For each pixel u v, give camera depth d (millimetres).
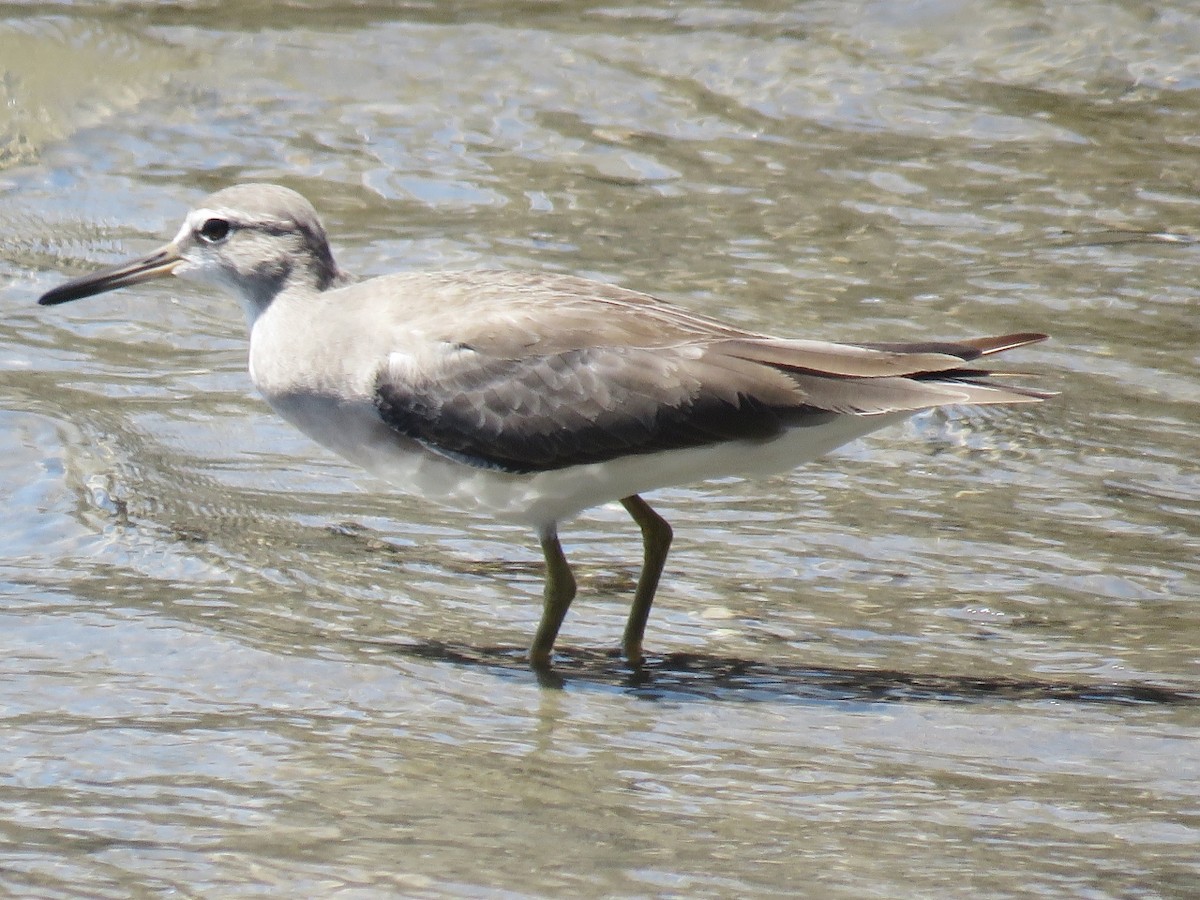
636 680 11344
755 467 11789
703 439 11492
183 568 12578
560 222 18812
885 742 10438
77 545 12805
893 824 9320
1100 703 10977
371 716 10570
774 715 10812
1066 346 16516
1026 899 8422
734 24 22547
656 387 11445
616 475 11672
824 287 17516
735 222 18906
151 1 22594
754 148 20375
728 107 21109
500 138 20453
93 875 8516
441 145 20281
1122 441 14961
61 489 13594
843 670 11523
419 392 11633
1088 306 17281
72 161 19672
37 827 9000
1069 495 14141
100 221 18625
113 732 10141
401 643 11711
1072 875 8695
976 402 11250
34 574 12312
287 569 12719
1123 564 13047
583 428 11500
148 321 16812
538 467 11625
